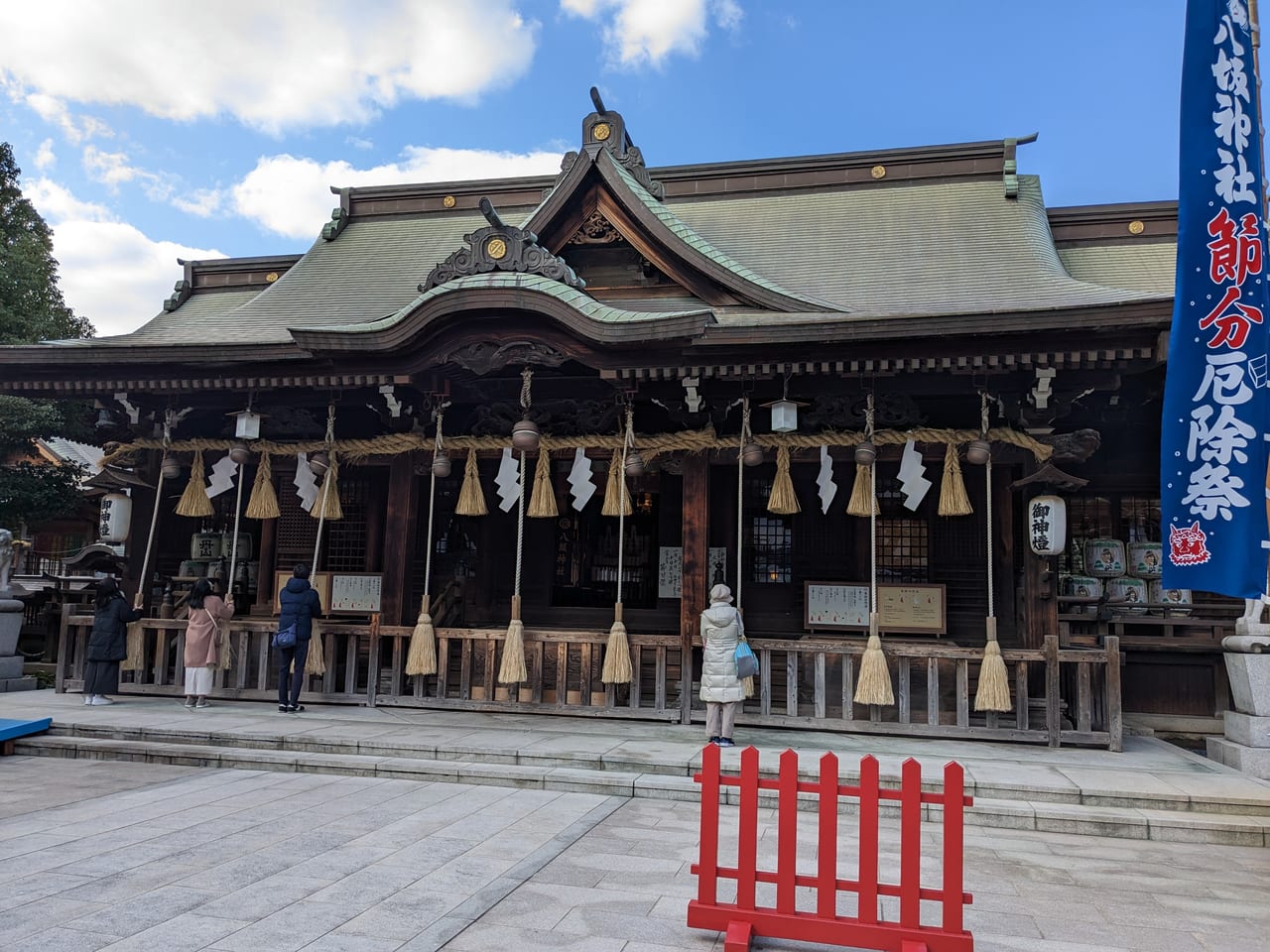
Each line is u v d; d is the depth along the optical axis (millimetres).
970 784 7699
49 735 9734
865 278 12477
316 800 7473
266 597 13695
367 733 9461
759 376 10445
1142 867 6184
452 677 12609
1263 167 7359
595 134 12070
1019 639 11367
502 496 11531
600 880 5500
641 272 12320
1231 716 9008
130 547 12875
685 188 15891
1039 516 9945
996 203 14078
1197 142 7492
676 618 12852
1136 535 12562
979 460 10039
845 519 12461
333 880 5375
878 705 9891
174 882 5285
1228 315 7215
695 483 11047
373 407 12133
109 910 4781
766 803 7547
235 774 8523
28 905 4836
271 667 11812
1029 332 9375
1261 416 7070
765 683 10188
